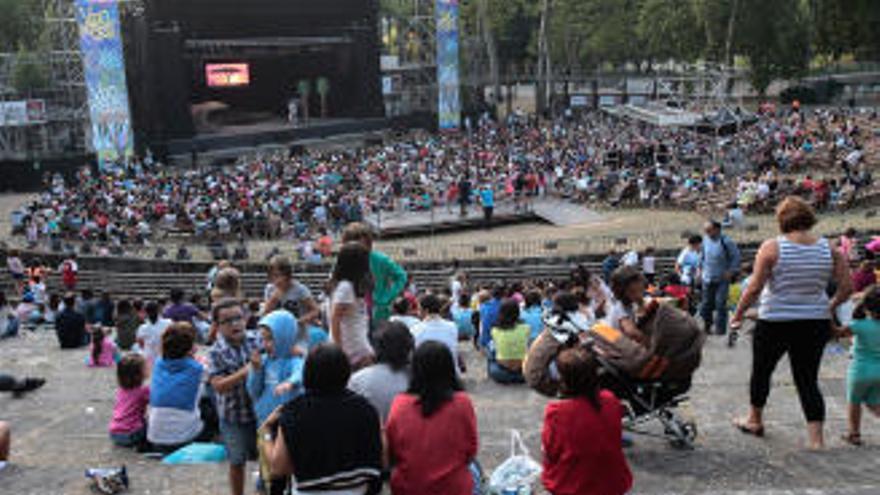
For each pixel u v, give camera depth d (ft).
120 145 146.20
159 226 109.70
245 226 106.42
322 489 14.10
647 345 22.61
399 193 121.80
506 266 81.82
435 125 198.18
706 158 124.88
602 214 108.37
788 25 179.32
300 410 14.30
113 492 21.04
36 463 25.79
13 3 189.47
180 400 25.86
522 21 269.03
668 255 78.18
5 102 147.43
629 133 152.46
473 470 18.26
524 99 291.99
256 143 173.88
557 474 16.85
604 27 229.86
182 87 165.99
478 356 42.29
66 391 36.42
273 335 18.95
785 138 127.34
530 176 119.44
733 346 37.60
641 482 20.10
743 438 23.07
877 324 21.86
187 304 43.32
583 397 16.74
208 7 165.78
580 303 34.12
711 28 184.03
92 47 141.69
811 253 20.94
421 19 202.69
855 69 213.87
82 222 105.40
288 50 189.98
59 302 62.08
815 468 20.44
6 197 143.74
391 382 17.29
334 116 204.03
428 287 75.46
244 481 20.81
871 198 92.79
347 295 20.01
